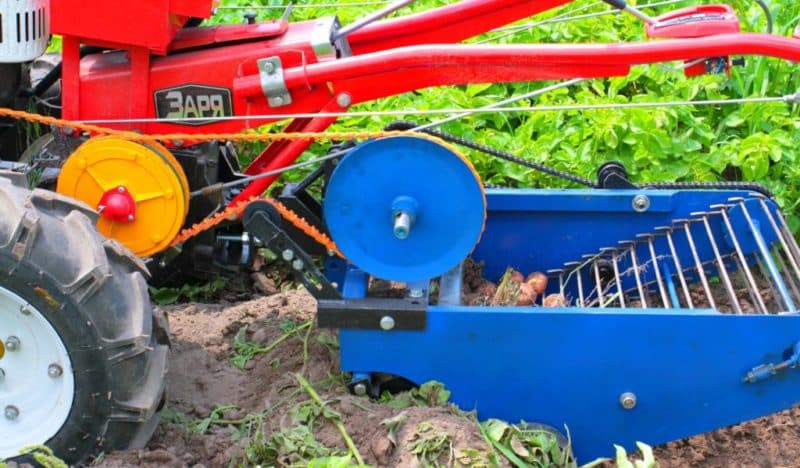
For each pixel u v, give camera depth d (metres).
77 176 3.03
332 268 3.23
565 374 2.98
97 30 2.98
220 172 3.38
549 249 3.44
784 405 2.98
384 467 2.86
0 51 3.06
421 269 2.97
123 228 3.06
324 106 3.04
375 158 2.91
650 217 3.38
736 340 2.93
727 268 3.43
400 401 2.99
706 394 2.97
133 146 3.01
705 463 3.25
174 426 2.99
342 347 2.98
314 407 2.98
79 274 2.76
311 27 3.12
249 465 2.91
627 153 4.15
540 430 2.97
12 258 2.73
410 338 2.96
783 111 4.32
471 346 2.96
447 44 3.14
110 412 2.80
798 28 2.96
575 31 4.66
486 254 3.44
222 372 3.17
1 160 3.31
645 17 3.00
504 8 3.21
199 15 3.01
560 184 4.09
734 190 3.37
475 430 2.92
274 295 3.51
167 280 3.54
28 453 2.80
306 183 3.25
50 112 3.25
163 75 3.04
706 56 2.91
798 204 4.11
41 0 3.12
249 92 3.01
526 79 2.96
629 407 2.99
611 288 3.44
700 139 4.26
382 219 2.95
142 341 2.78
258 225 2.97
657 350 2.95
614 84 4.38
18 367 2.83
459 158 2.89
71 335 2.76
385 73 2.99
